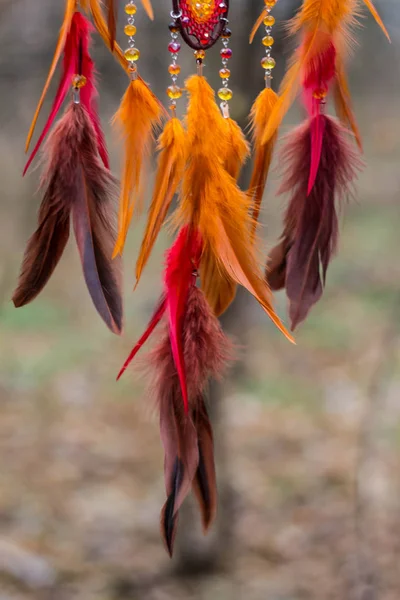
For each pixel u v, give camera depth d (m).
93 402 6.18
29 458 5.27
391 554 3.97
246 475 4.96
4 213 4.68
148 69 2.98
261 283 1.63
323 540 4.21
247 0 2.55
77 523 4.47
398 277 8.42
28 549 4.16
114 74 2.87
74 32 1.63
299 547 4.14
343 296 8.35
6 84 3.54
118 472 5.11
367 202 8.86
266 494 4.71
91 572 3.99
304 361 6.96
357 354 7.11
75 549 4.20
